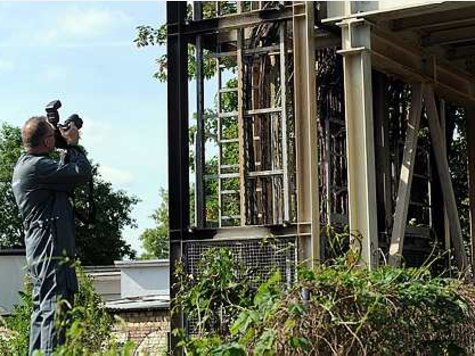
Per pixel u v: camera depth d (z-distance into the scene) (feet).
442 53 46.01
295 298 20.31
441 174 44.86
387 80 45.44
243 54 38.91
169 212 38.34
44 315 23.75
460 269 42.98
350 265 23.54
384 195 44.11
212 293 27.35
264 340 18.37
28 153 24.90
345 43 37.01
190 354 17.74
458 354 23.41
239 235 36.94
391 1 36.27
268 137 39.24
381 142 44.55
